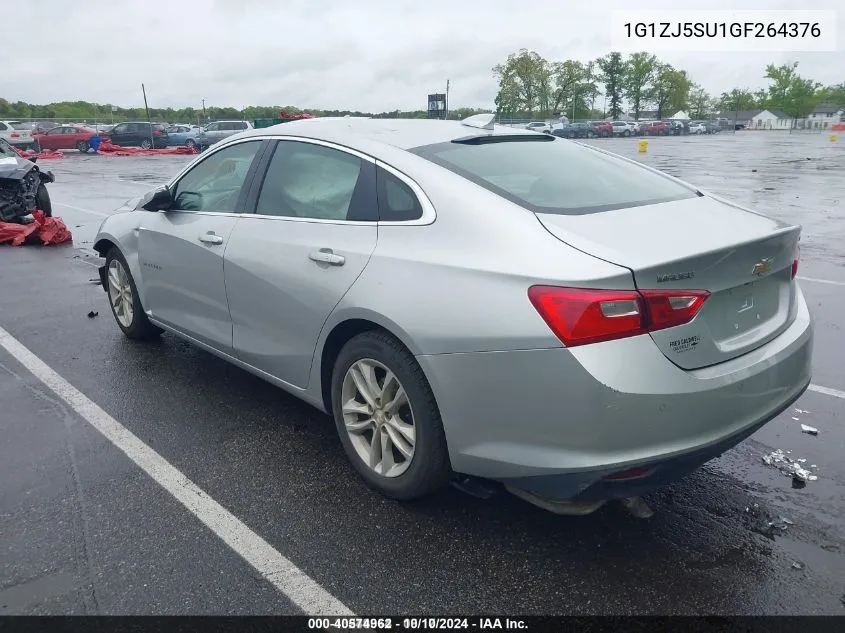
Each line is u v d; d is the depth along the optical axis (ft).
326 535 9.51
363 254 9.98
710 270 8.34
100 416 13.19
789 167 74.43
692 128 241.35
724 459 11.62
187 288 13.88
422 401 9.28
